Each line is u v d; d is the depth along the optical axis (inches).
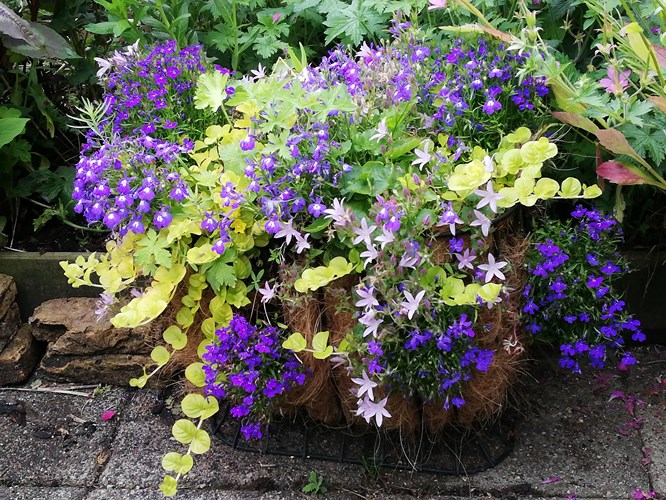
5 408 99.6
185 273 80.4
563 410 94.0
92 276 107.0
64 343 101.3
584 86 81.2
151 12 109.0
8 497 87.1
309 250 79.5
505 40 82.0
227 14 106.0
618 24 87.9
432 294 72.6
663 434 89.7
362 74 85.4
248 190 75.7
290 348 76.1
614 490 83.4
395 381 76.8
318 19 112.3
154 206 80.0
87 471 89.9
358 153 79.7
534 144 74.5
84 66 113.7
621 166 83.9
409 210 71.5
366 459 87.8
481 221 71.7
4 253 107.3
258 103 78.2
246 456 89.7
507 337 81.3
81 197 79.7
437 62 85.4
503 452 87.9
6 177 110.4
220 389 79.7
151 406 99.2
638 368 100.4
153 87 92.1
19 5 120.1
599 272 88.5
